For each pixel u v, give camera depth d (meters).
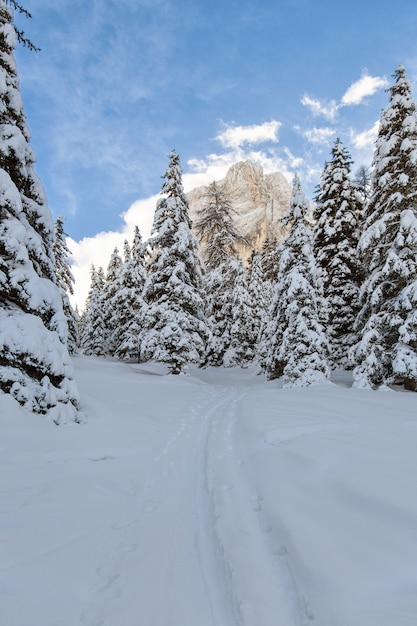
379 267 15.45
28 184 9.62
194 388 15.80
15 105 9.02
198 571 3.26
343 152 20.58
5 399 7.10
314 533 3.40
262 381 21.88
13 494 4.62
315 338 16.02
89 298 41.38
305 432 6.96
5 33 8.82
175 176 19.55
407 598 2.37
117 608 2.73
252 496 4.71
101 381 13.98
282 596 2.78
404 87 14.78
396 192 14.42
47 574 3.04
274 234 78.00
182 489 5.18
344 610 2.37
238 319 29.09
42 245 9.71
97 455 6.42
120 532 3.93
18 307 8.53
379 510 3.53
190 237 18.98
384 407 9.40
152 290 19.28
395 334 14.07
